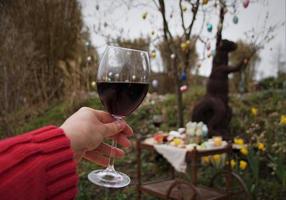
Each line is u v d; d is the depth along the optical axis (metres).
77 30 7.97
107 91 0.92
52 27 7.98
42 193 0.55
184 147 3.86
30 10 7.35
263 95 7.58
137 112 6.93
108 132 0.81
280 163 4.25
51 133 0.62
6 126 4.77
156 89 9.69
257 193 4.12
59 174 0.58
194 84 9.74
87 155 0.97
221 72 5.40
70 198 0.59
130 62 0.93
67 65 7.84
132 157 5.45
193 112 5.55
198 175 4.63
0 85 4.82
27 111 5.92
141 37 7.22
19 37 5.48
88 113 0.79
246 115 6.41
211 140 4.10
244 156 4.85
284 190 4.17
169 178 4.63
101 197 3.99
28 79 6.19
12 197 0.52
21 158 0.55
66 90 7.01
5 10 5.68
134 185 4.45
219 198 3.53
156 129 6.30
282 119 4.59
